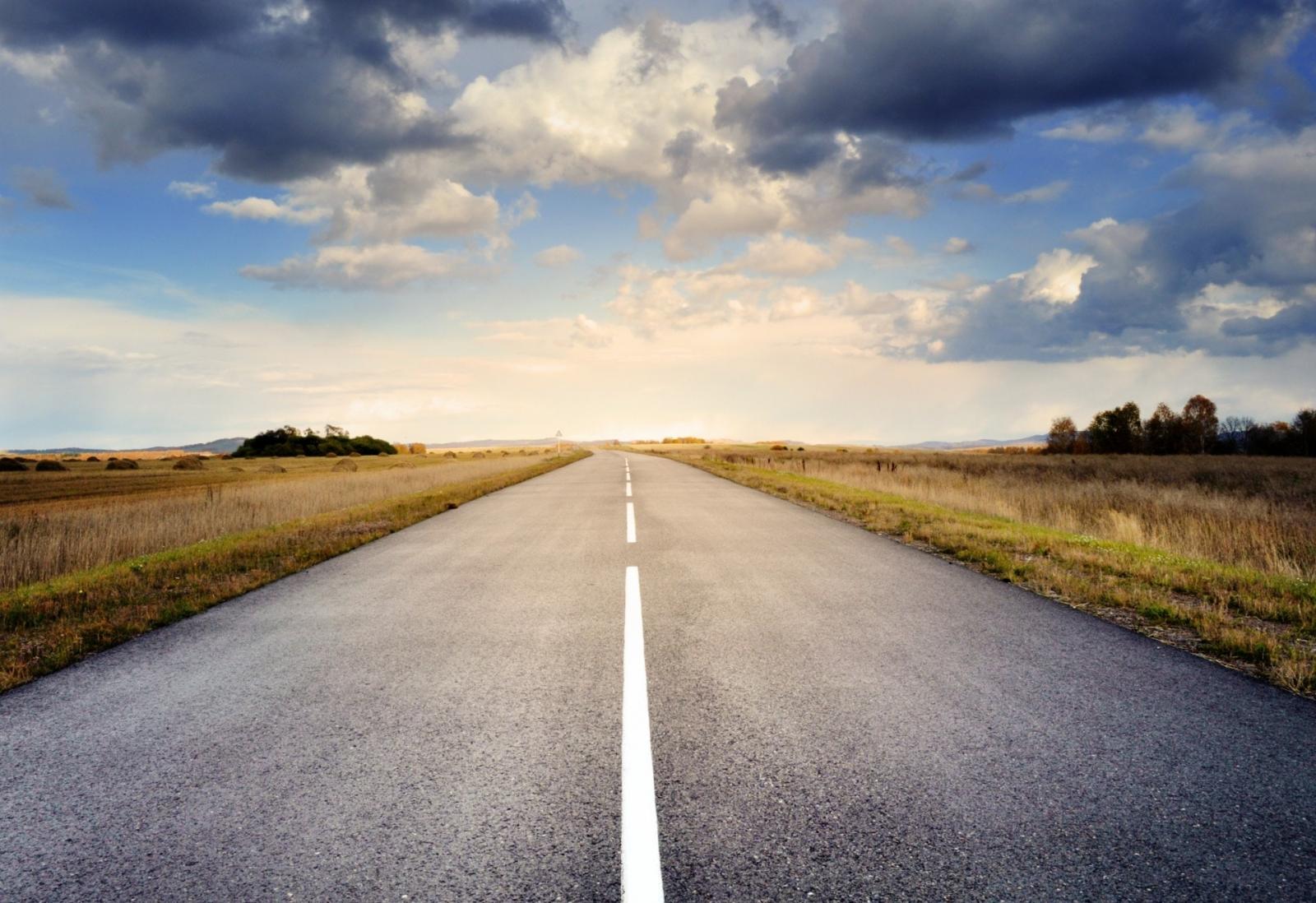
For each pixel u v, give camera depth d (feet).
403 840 7.89
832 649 14.99
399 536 35.88
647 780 9.16
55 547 34.68
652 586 21.98
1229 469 111.65
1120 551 27.14
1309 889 6.81
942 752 9.87
